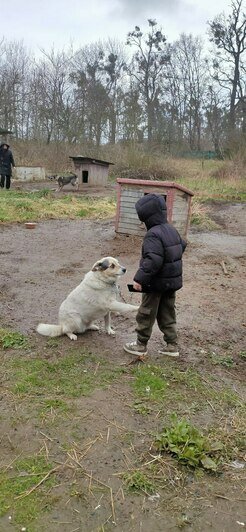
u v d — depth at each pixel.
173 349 4.61
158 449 3.16
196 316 5.79
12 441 3.22
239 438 3.34
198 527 2.53
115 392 3.89
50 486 2.79
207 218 12.44
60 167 27.83
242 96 45.25
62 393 3.85
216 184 20.00
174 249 4.13
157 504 2.68
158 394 3.89
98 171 20.28
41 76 37.22
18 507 2.62
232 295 6.69
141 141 31.47
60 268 7.72
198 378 4.22
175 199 9.13
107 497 2.72
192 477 2.92
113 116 38.22
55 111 36.19
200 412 3.67
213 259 8.65
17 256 8.45
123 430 3.38
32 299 6.23
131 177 24.06
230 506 2.70
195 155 39.62
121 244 9.40
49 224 11.36
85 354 4.59
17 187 18.38
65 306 4.93
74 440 3.25
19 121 36.88
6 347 4.73
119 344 4.86
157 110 50.75
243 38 45.59
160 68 53.53
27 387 3.93
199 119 52.22
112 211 12.86
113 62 51.44
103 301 4.72
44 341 4.90
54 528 2.48
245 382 4.24
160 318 4.55
